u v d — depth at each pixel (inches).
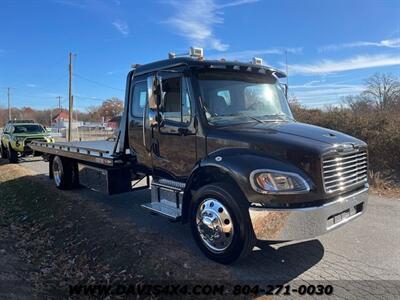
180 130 210.4
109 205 311.3
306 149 164.6
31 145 465.7
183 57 207.3
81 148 323.9
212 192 182.4
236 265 183.0
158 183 232.7
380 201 307.0
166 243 215.6
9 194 410.0
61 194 361.4
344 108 612.4
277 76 237.9
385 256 191.5
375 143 455.8
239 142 182.4
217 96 205.5
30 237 270.2
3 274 196.7
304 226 162.4
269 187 164.2
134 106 251.8
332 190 169.3
